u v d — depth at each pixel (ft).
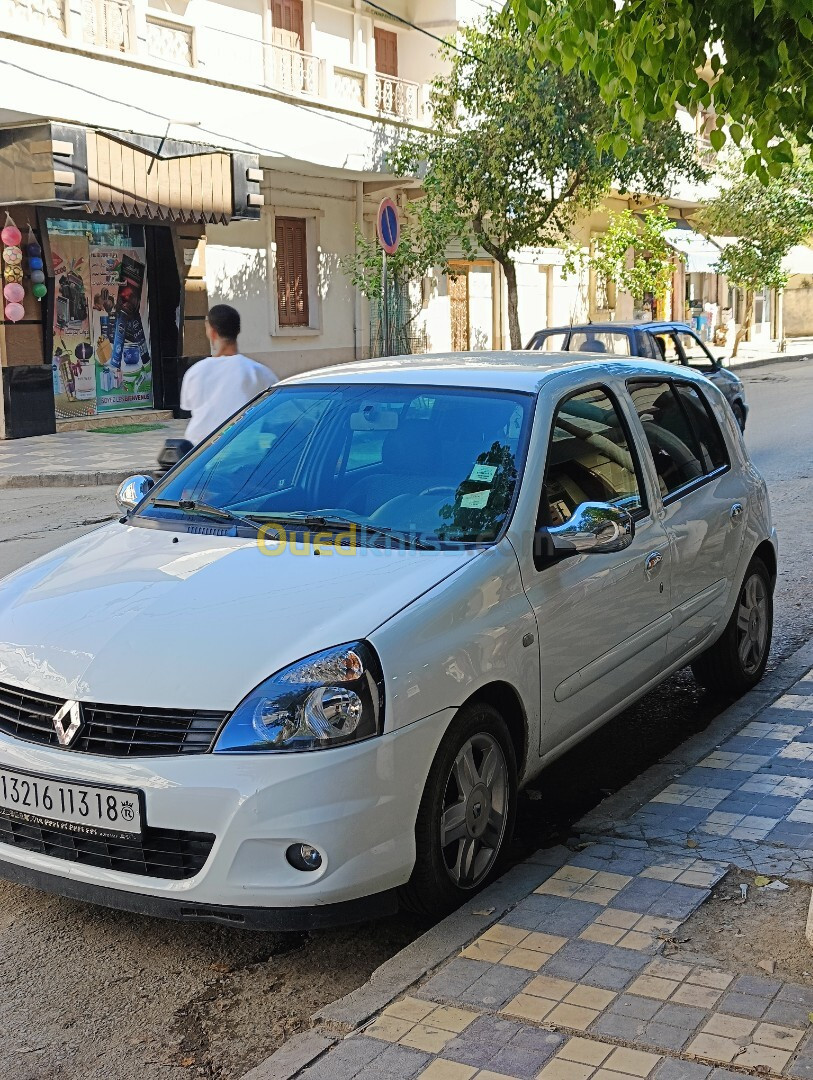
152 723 11.31
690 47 14.05
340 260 79.51
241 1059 10.52
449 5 80.48
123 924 12.85
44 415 60.03
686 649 17.53
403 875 11.52
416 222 85.46
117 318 65.87
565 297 108.47
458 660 12.12
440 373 16.34
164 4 61.67
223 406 26.09
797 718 18.20
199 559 13.67
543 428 14.85
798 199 111.65
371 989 10.79
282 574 12.97
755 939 11.48
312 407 16.38
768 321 153.38
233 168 62.69
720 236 123.34
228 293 71.20
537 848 14.71
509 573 13.25
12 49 50.62
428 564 12.99
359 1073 9.61
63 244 62.08
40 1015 11.19
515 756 13.30
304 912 11.07
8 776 11.80
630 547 15.60
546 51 15.33
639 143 15.51
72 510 40.37
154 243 67.15
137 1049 10.68
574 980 10.80
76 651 12.03
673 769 16.17
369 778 11.10
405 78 83.35
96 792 11.28
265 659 11.43
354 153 71.61
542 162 66.59
